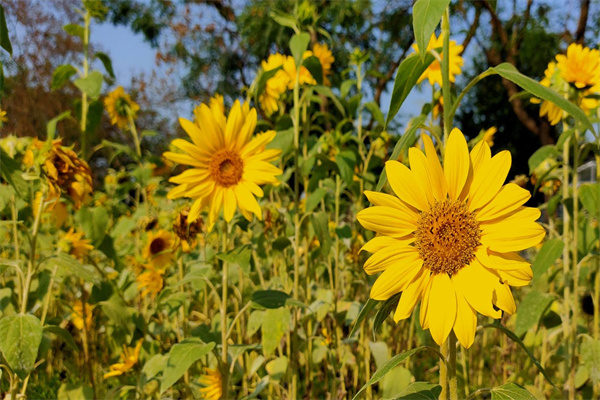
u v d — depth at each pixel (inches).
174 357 36.7
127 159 266.7
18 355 34.7
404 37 231.6
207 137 40.7
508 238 26.5
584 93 46.2
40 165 39.6
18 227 52.6
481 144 27.6
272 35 255.6
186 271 58.4
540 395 46.9
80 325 54.9
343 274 61.0
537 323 42.9
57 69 56.2
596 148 45.9
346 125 68.4
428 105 47.3
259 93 47.1
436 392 27.1
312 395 53.3
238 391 53.3
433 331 26.6
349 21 215.6
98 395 52.1
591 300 54.7
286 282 54.4
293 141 48.3
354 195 59.6
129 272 57.1
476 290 26.4
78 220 49.7
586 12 180.9
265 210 56.1
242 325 55.8
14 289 56.4
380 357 47.6
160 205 67.3
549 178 49.4
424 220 27.4
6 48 34.0
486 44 239.9
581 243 50.6
